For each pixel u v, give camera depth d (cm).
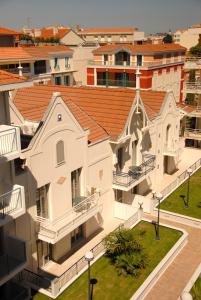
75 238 2528
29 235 2070
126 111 2714
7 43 6762
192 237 2625
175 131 3716
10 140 1614
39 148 2030
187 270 2248
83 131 2355
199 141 4625
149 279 2092
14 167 1898
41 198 2161
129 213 2812
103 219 2756
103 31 14525
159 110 3353
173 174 3809
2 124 1748
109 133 2666
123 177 2728
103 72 6706
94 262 2242
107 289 2027
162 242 2483
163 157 3597
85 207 2350
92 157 2494
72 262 2330
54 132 2119
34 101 2978
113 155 2709
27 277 2038
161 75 6569
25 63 5838
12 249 1886
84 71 8525
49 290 1972
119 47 6462
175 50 6944
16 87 1620
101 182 2648
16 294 1931
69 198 2352
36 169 2041
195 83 4634
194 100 5172
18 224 1978
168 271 2239
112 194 2805
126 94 2800
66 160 2256
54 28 12038
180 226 2770
